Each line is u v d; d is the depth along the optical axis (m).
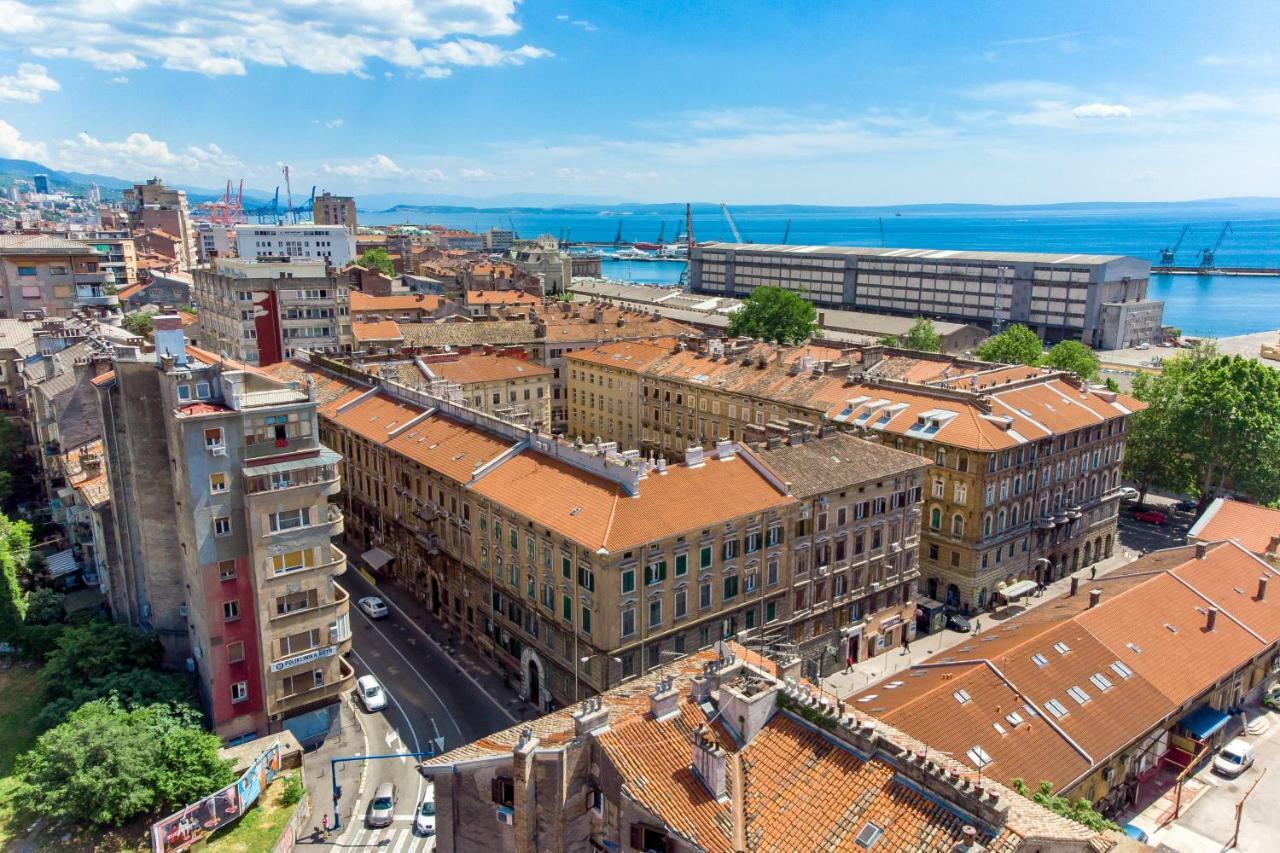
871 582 90.62
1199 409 123.56
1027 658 62.62
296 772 65.00
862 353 136.38
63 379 103.50
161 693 67.00
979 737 55.34
